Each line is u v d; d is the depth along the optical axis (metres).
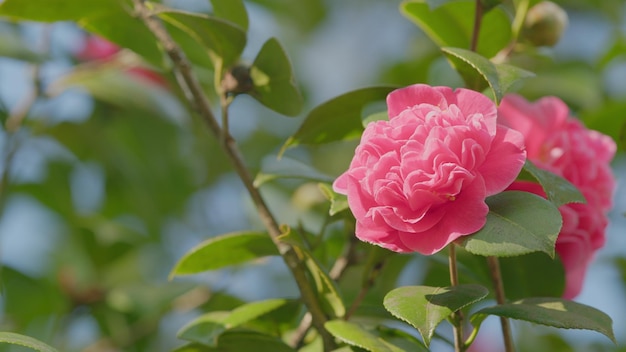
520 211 1.34
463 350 1.39
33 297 1.82
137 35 1.58
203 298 1.75
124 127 1.88
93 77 1.79
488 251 1.32
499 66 1.39
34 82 1.77
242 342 1.48
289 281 1.86
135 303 1.74
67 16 1.57
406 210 1.33
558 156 1.46
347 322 1.42
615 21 1.87
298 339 1.51
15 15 1.56
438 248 1.33
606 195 1.48
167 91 1.85
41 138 1.88
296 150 2.00
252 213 1.68
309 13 2.17
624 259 1.78
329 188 1.42
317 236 1.55
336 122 1.47
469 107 1.36
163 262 1.87
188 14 1.47
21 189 1.88
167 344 1.80
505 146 1.34
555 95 1.78
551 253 1.32
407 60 2.01
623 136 1.51
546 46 1.55
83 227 1.83
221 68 1.50
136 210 1.90
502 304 1.39
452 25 1.55
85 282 1.81
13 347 1.73
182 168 1.89
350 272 1.74
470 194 1.33
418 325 1.33
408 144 1.34
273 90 1.49
